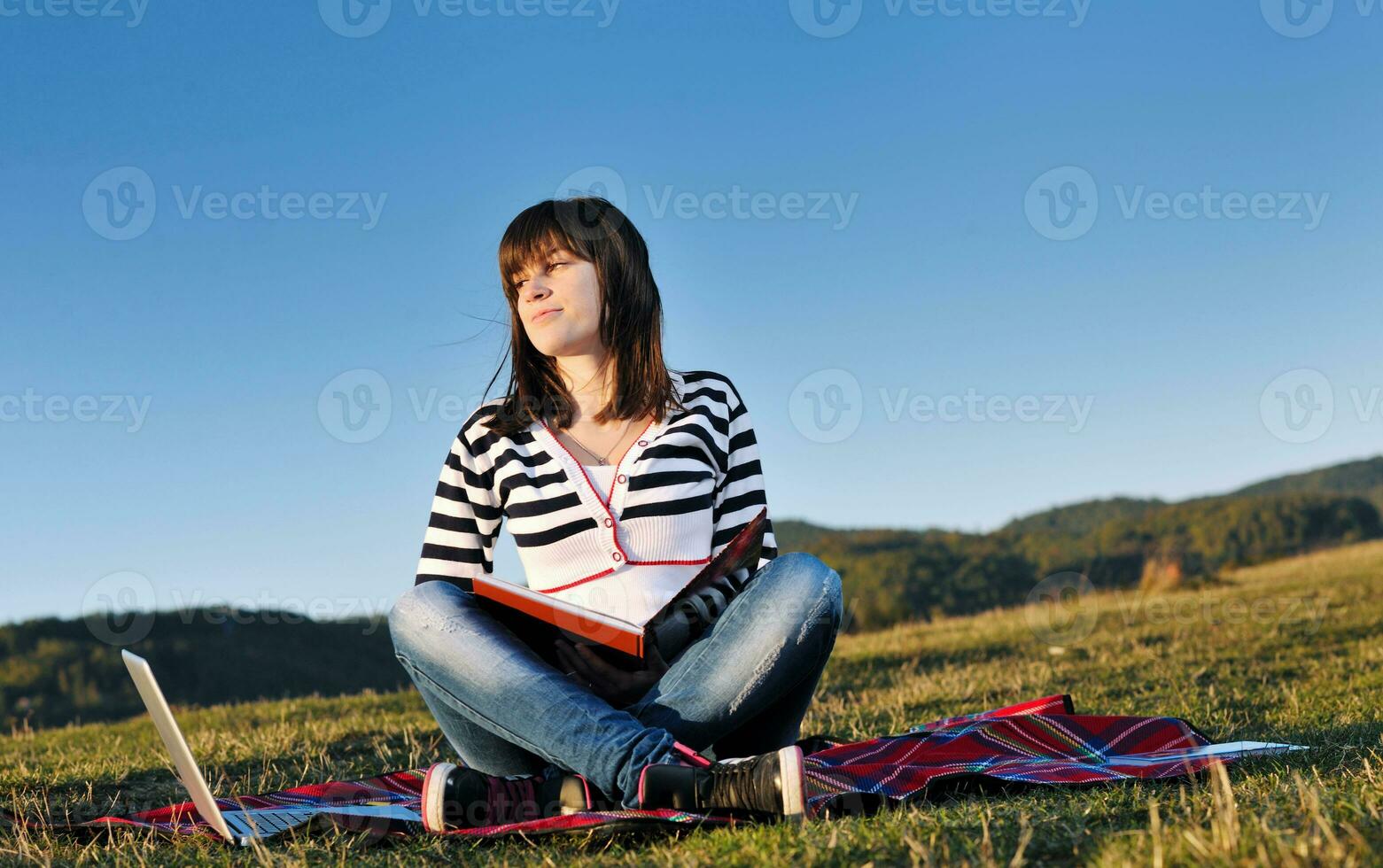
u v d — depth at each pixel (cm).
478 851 238
